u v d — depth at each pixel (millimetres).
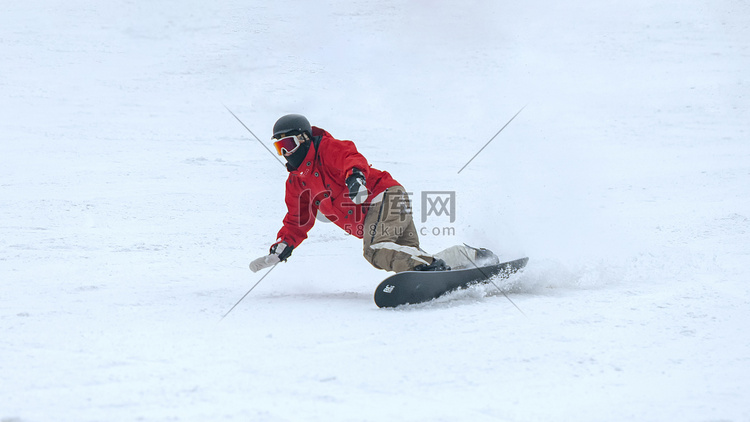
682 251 26406
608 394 11773
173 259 26312
